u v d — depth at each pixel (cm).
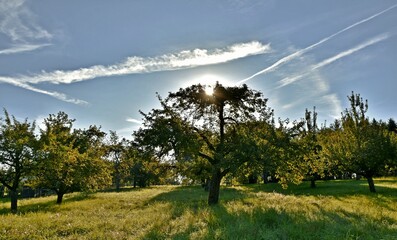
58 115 3375
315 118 5222
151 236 1081
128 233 1187
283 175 2506
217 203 2294
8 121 2564
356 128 3653
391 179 5325
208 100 2559
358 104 3706
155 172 2711
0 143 2480
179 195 3791
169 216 1550
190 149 2216
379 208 1723
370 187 3344
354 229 1054
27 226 1344
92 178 3391
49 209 2380
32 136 2616
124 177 7819
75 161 3048
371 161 3288
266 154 2200
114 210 2125
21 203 3369
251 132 2361
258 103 2562
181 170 2697
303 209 1591
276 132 2320
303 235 1001
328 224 1143
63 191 3194
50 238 1115
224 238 976
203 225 1209
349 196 2819
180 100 2545
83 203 2870
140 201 2975
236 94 2570
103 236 1118
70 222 1466
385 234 1025
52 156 2670
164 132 2203
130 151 2430
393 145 3381
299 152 2358
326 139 4050
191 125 2484
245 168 2436
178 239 1005
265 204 1895
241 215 1385
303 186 4769
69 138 3462
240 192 3847
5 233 1189
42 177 2777
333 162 3716
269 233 1009
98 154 3756
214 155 2347
